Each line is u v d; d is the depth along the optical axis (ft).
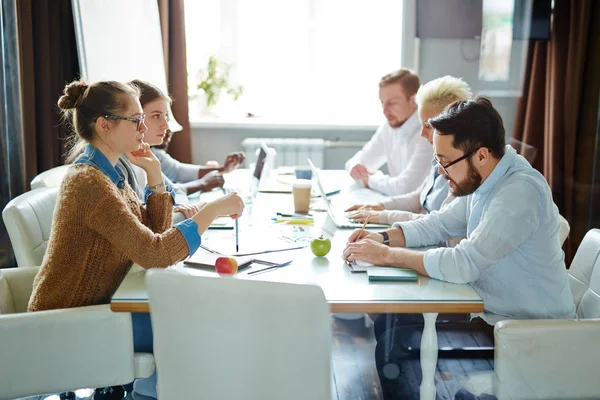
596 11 10.30
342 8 13.12
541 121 11.06
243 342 3.94
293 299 3.80
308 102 13.58
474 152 5.18
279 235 6.53
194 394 4.13
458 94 7.09
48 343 4.87
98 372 4.98
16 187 10.01
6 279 5.76
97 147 5.35
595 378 4.67
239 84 13.41
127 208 5.15
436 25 12.29
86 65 10.59
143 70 11.44
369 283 5.08
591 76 10.40
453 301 4.73
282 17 13.16
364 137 13.32
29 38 10.15
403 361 5.55
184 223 5.35
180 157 12.55
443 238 6.25
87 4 10.52
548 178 10.65
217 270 5.24
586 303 5.57
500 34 11.27
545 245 5.28
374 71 13.38
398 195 8.84
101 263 5.20
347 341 6.56
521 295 5.41
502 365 4.67
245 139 13.02
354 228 6.88
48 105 10.63
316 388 4.00
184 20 12.13
